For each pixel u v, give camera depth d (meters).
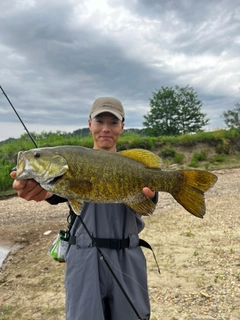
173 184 3.02
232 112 38.09
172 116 43.31
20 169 2.66
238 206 10.15
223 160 23.30
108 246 2.95
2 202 12.24
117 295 2.87
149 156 3.02
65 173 2.70
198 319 3.98
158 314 4.13
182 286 4.83
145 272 3.12
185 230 7.66
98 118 3.38
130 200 2.89
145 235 7.29
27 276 5.56
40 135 23.31
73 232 3.05
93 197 2.78
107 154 2.86
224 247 6.38
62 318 4.25
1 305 4.64
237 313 4.06
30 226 8.55
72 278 2.87
